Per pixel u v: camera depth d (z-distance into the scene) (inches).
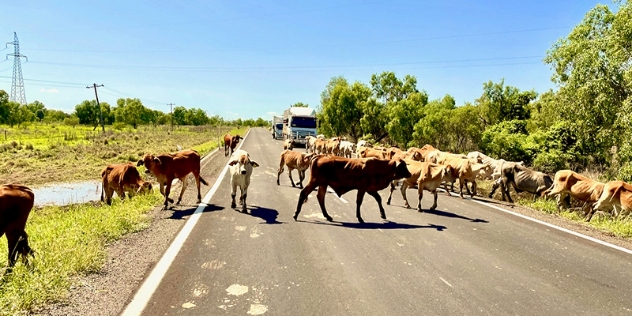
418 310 174.9
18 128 2203.5
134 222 301.4
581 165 768.3
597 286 209.0
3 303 162.1
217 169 692.1
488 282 210.5
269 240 275.9
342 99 1749.5
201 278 202.8
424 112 1208.8
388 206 421.4
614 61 564.1
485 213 393.1
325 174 342.6
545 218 376.2
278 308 172.6
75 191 559.8
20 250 205.6
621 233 323.9
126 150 1119.0
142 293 181.8
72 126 2711.6
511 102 1074.1
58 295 173.5
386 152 658.2
